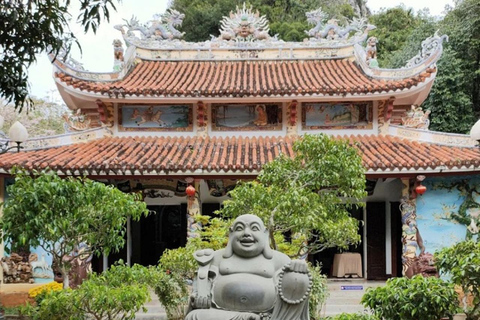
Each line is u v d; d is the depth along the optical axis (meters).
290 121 19.59
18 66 8.50
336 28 22.61
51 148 18.38
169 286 11.70
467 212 17.45
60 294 8.43
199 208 18.05
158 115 19.83
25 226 8.05
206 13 44.22
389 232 19.34
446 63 29.56
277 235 12.13
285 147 18.36
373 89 18.09
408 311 8.28
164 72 21.45
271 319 6.92
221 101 18.94
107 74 19.61
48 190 8.09
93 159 16.72
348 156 10.13
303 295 6.91
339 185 10.16
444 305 8.20
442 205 17.62
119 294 8.27
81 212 8.67
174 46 22.73
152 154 17.67
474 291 8.59
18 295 15.84
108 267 19.53
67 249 9.93
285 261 7.52
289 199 9.34
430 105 29.98
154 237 20.61
